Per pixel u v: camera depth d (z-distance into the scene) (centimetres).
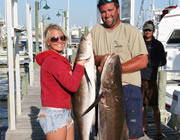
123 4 478
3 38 2955
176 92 411
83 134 242
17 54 545
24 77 875
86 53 226
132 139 264
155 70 430
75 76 224
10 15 441
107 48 258
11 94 479
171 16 804
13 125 489
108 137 238
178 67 792
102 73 230
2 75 1795
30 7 970
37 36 1698
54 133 234
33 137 452
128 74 260
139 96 264
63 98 237
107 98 231
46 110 235
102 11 250
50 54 239
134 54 248
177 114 401
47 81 233
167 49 796
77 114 242
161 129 489
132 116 260
